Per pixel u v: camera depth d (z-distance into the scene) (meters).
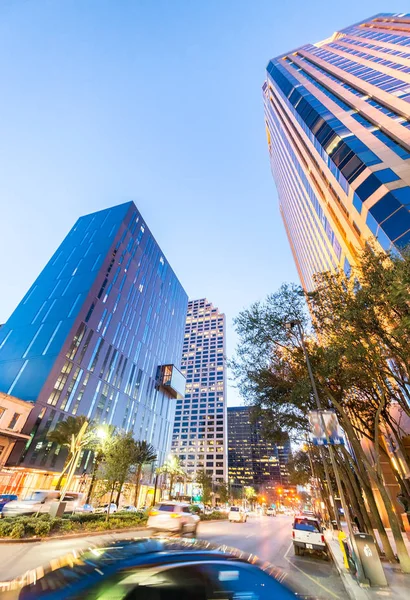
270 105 64.69
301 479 61.94
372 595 6.91
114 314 69.94
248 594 3.03
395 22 46.62
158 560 3.51
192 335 166.38
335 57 45.06
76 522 15.41
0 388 49.62
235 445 181.88
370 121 26.06
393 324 11.30
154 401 81.81
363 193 21.17
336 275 14.20
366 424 17.16
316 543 12.59
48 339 55.69
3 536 11.52
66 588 2.88
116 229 80.69
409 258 10.37
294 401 15.66
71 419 37.81
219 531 21.23
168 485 85.12
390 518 10.52
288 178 56.31
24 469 39.91
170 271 111.25
